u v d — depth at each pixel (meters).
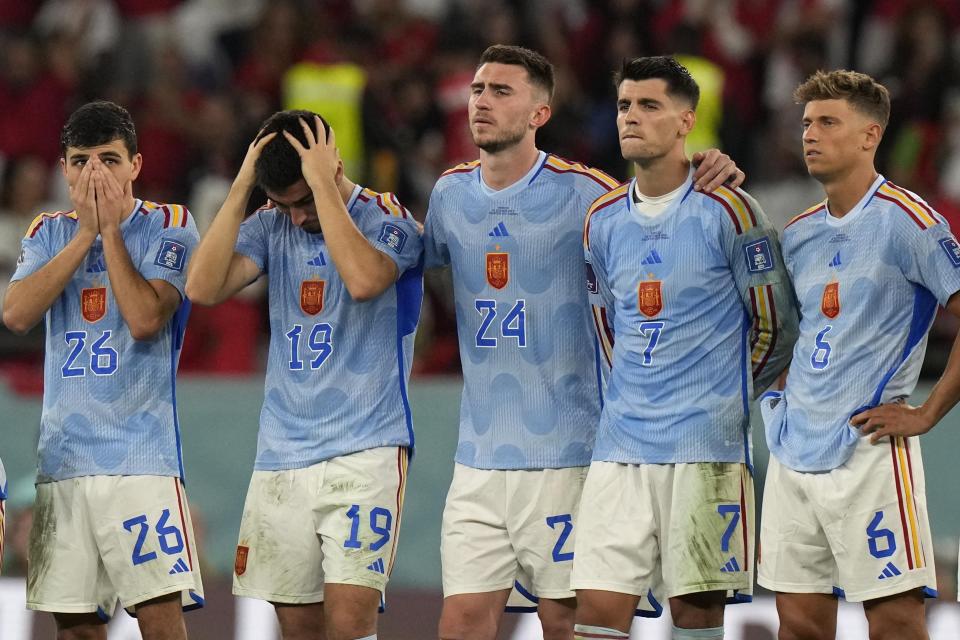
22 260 22.98
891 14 46.38
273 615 28.11
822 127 21.05
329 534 22.16
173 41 46.22
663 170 21.59
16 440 32.94
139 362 22.48
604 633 21.38
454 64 44.00
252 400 32.78
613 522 21.56
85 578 22.34
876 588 20.81
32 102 45.28
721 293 21.56
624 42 45.53
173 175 43.09
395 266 22.45
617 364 21.92
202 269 22.12
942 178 41.97
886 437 20.83
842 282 21.00
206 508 32.47
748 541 21.75
